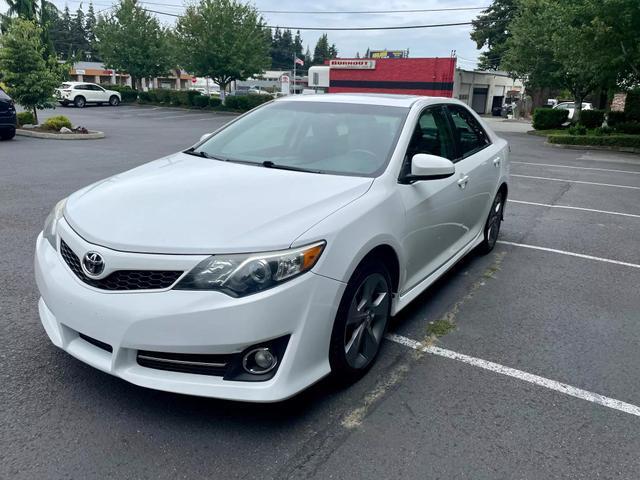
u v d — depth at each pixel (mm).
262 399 2615
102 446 2611
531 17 29672
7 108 15344
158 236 2678
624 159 17328
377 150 3768
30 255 5227
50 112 31656
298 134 4117
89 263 2713
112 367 2633
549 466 2646
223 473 2482
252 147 4129
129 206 3008
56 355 3375
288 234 2717
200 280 2551
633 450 2793
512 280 5262
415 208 3689
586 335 4109
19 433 2668
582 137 21078
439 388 3285
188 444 2654
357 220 3047
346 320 2980
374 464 2596
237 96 39375
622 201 9625
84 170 10578
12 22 18734
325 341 2846
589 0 19625
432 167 3539
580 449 2783
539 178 12188
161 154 13516
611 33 19547
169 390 2617
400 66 42375
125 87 45406
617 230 7410
